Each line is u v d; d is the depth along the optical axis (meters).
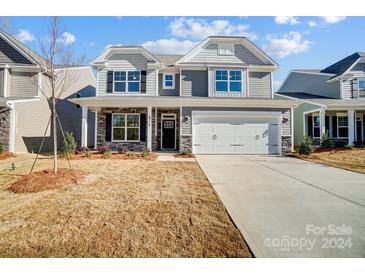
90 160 11.27
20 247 3.38
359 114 19.59
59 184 6.44
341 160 11.70
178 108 16.56
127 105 14.04
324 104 15.98
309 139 13.94
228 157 12.87
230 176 7.96
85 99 13.60
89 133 22.17
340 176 8.11
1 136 13.75
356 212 4.75
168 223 4.13
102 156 12.34
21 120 14.47
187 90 16.19
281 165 10.29
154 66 16.09
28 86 15.50
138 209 4.76
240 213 4.64
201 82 16.28
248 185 6.80
